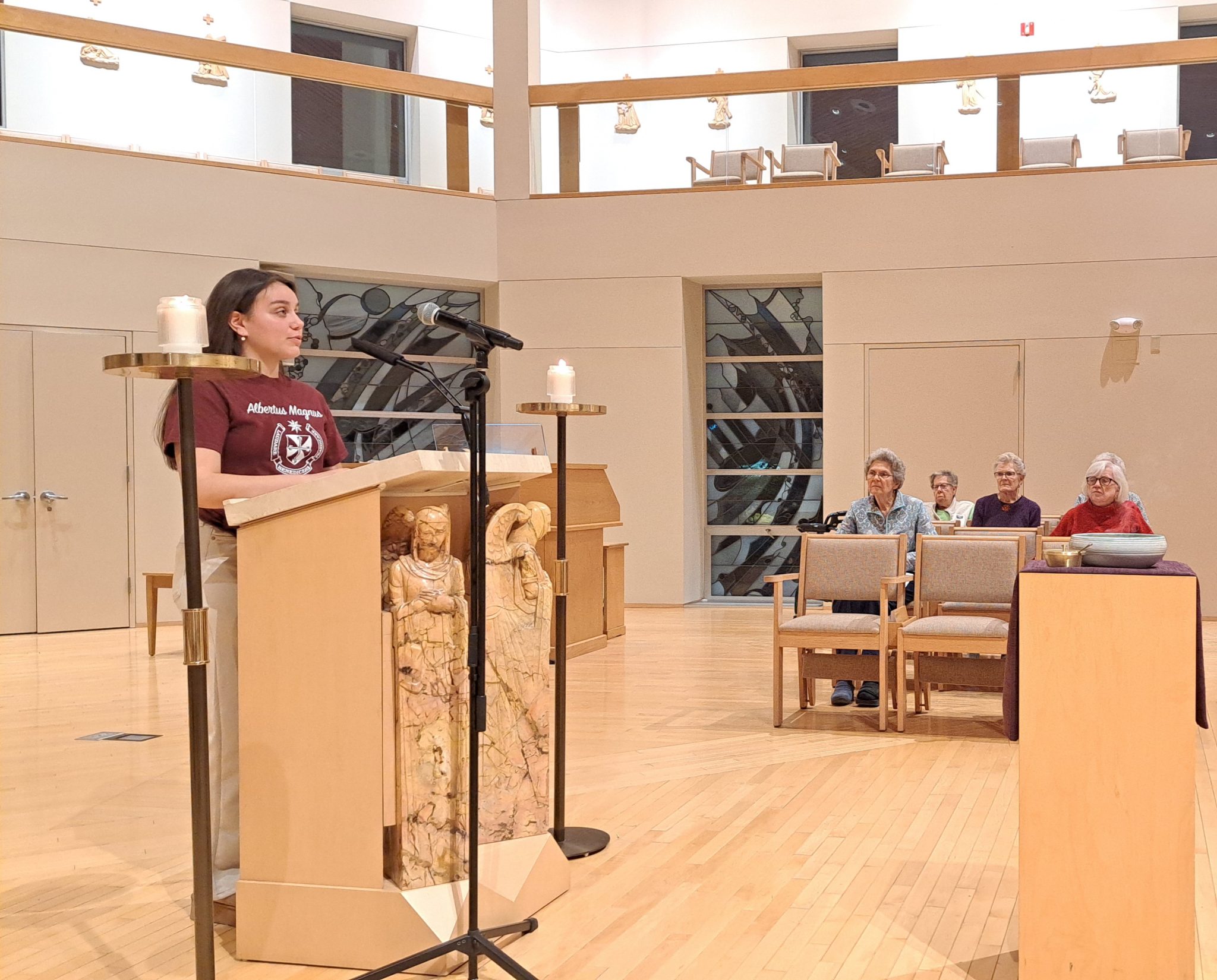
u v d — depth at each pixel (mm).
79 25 9117
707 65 13695
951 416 10211
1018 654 2609
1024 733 2484
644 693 6480
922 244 10180
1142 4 12703
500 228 10797
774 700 5598
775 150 10398
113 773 4672
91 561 9289
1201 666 2469
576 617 7891
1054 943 2465
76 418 9219
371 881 2656
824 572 5738
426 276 10508
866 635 5492
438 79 10500
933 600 5691
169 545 9531
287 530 2717
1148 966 2410
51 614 9156
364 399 10695
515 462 2852
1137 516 6270
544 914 2998
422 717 2691
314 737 2697
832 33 13383
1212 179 9617
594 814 4008
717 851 3559
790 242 10398
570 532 7738
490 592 2922
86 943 2854
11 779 4570
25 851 3631
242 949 2725
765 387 11055
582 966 2652
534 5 11211
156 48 9375
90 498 9273
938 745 5129
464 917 2699
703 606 10852
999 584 5582
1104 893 2438
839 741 5230
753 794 4277
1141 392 9828
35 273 9047
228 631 3021
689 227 10539
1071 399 9969
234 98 9703
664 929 2893
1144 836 2414
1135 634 2416
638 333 10641
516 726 3008
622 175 10648
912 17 13180
